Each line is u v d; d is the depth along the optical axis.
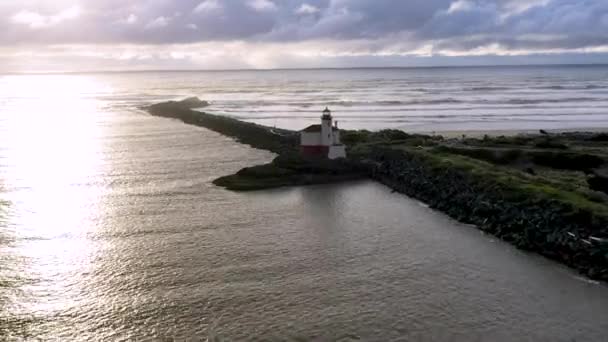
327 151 58.09
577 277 28.23
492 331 22.97
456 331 22.98
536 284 27.44
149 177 53.78
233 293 26.72
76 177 54.16
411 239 34.66
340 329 23.19
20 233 36.38
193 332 23.09
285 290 27.02
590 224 31.59
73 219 39.53
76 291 27.20
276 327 23.34
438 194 43.34
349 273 29.19
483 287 27.20
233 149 71.88
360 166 54.62
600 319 23.84
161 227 37.47
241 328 23.30
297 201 44.59
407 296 26.30
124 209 42.12
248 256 31.77
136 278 28.70
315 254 32.06
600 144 66.38
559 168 54.12
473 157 56.72
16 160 64.44
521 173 45.50
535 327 23.25
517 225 34.44
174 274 29.14
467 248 32.88
